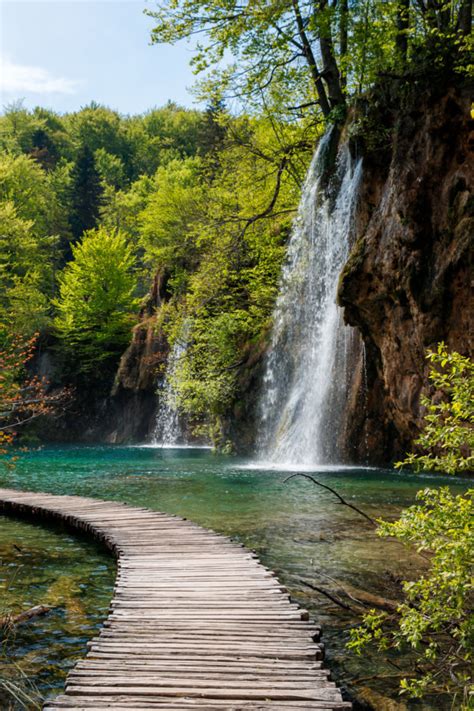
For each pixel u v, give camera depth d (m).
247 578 7.25
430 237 15.65
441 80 15.30
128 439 41.44
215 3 19.36
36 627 6.16
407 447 19.48
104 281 47.56
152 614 5.93
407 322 16.48
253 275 28.62
